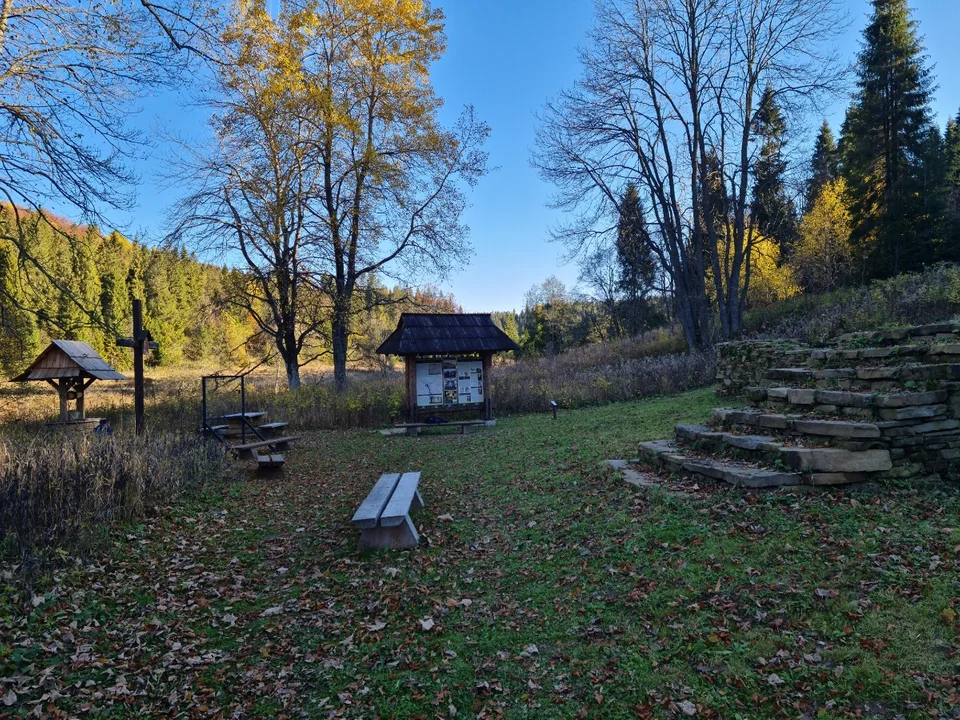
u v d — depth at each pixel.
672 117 23.41
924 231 27.75
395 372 25.75
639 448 7.70
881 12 29.36
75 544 5.46
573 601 4.30
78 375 13.07
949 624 3.31
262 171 20.09
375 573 5.19
